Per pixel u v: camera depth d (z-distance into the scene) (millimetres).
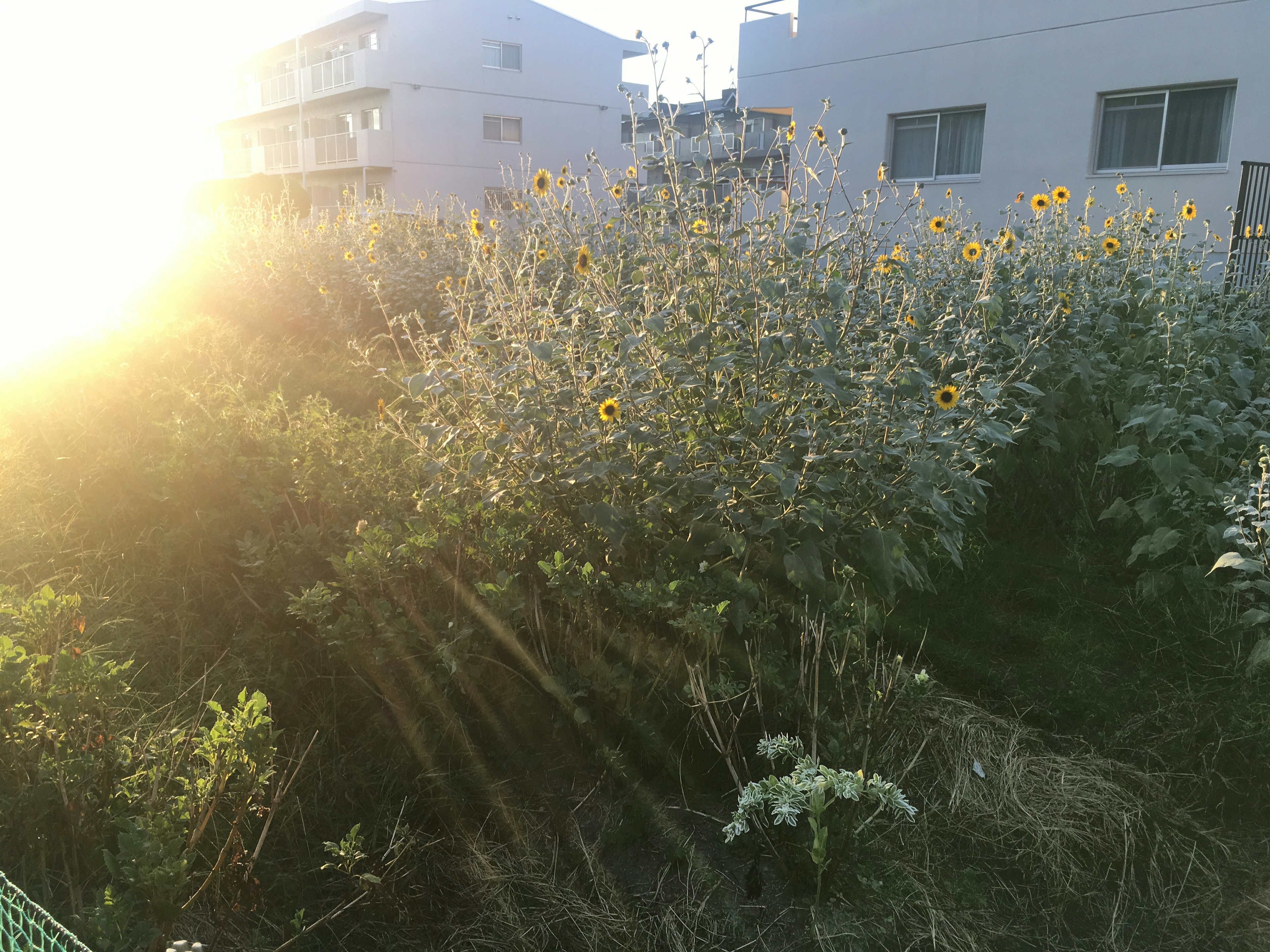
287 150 37594
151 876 1785
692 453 3162
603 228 4859
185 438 3951
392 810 2541
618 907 2336
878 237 4328
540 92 35531
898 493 3104
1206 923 2381
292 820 2436
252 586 3293
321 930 2199
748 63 16000
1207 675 3334
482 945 2221
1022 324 4719
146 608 3311
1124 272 5371
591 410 3195
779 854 2426
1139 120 11977
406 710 2695
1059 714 3162
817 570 2930
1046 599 3859
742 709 2715
